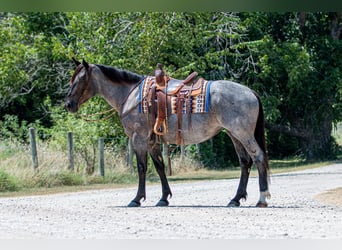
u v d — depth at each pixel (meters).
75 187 22.39
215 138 36.72
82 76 16.36
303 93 40.03
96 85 16.39
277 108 40.47
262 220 12.80
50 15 35.47
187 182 24.69
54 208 15.36
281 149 43.47
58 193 20.38
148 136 15.74
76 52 31.12
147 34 29.06
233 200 15.58
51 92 36.03
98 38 29.08
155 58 29.45
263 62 35.94
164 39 29.56
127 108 15.95
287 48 37.44
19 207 15.52
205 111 15.11
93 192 20.53
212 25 33.75
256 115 15.09
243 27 34.09
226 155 38.09
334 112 40.47
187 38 30.98
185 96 15.24
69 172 23.64
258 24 38.78
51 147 26.00
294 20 40.38
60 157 24.56
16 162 23.30
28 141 28.16
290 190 19.97
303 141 41.56
